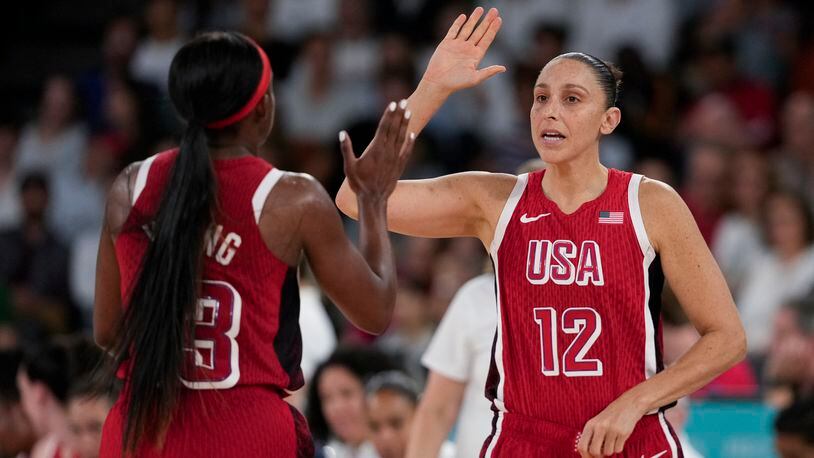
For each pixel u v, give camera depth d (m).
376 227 10.27
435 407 14.17
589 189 10.74
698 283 10.43
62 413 13.95
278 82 31.92
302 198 9.86
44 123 32.09
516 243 10.74
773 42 30.97
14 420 15.43
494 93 30.41
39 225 28.81
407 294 23.52
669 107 28.91
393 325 23.50
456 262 24.75
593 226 10.55
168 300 9.59
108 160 30.72
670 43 31.38
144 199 9.94
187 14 34.25
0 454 15.46
